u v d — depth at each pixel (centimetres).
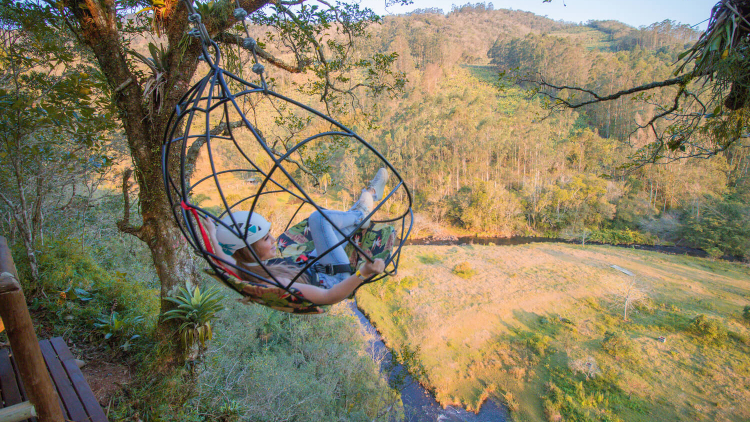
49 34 534
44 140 586
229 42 585
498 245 4512
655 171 4988
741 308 2783
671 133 628
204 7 523
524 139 6097
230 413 620
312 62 732
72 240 796
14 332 206
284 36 696
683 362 2206
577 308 2820
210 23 534
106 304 684
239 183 4678
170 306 581
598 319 2681
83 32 523
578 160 5931
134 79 550
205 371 647
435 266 3562
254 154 4747
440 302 2862
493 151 6206
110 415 473
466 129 6519
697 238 4284
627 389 2003
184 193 183
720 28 402
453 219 5331
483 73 11869
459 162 6112
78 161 648
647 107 6191
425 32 13038
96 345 588
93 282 710
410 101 9031
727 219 4266
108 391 511
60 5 479
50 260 662
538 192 5322
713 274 3503
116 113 556
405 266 3547
